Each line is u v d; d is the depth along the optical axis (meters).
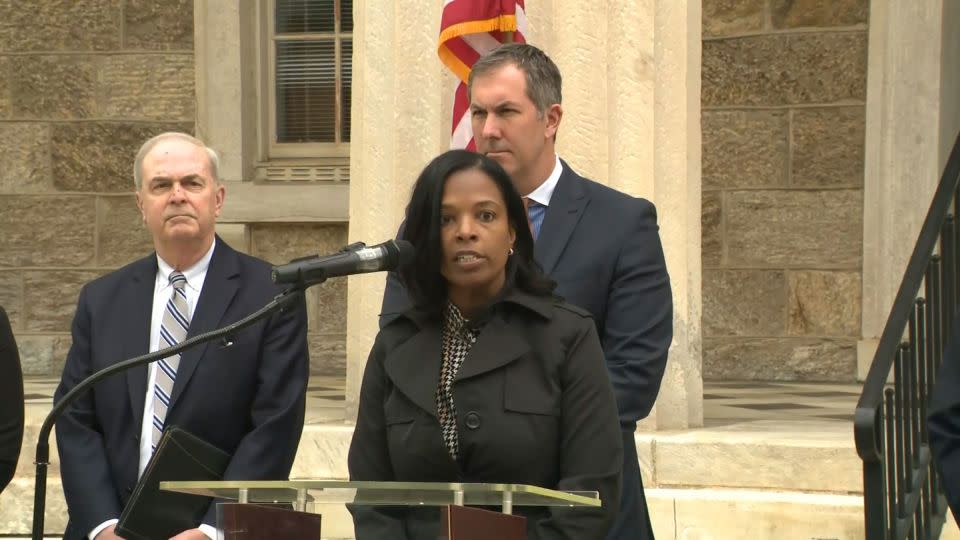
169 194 7.16
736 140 18.05
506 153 6.53
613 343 6.51
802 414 12.84
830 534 9.58
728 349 18.02
